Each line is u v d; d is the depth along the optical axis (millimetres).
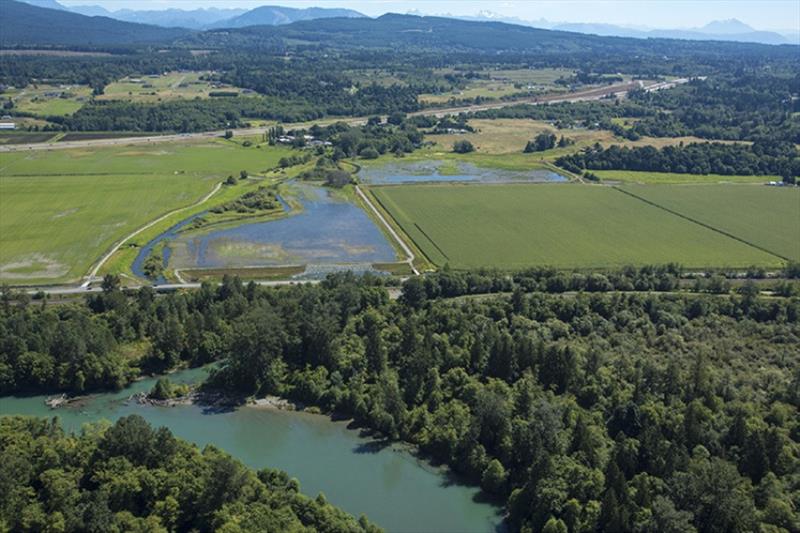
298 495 146250
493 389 184750
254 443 179625
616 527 135500
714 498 135250
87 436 159000
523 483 157375
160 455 151250
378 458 173875
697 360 189375
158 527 132500
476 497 159875
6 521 130875
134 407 194875
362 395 191750
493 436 169875
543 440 161125
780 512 135750
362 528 142250
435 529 150125
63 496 137250
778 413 168875
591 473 149000
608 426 172125
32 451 148500
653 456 152875
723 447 159000
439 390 191875
